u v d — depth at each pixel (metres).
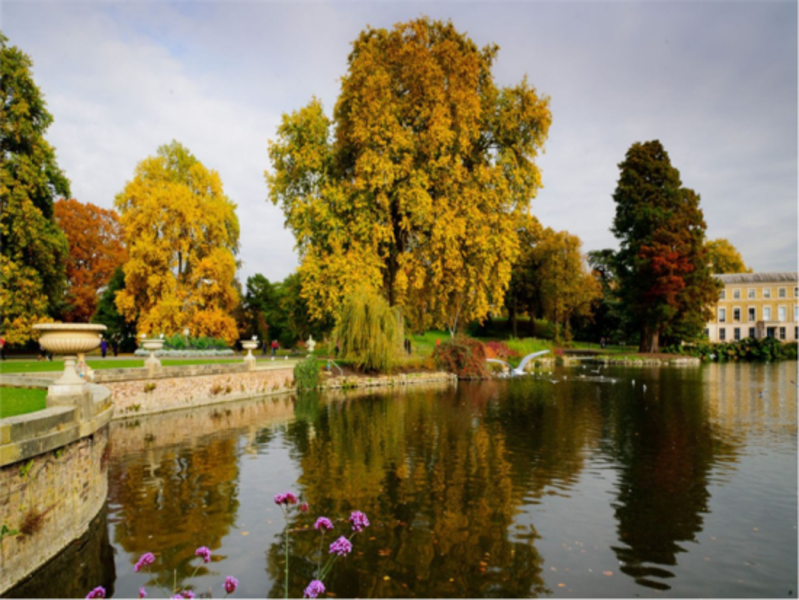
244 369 21.91
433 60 28.64
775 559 6.53
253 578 5.95
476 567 6.27
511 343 42.84
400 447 12.46
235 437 13.62
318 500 8.63
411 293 33.41
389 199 29.69
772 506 8.40
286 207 31.05
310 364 25.58
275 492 9.04
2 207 23.94
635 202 51.16
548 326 62.66
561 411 18.17
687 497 8.83
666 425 15.34
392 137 27.56
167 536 7.12
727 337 74.38
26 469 5.82
